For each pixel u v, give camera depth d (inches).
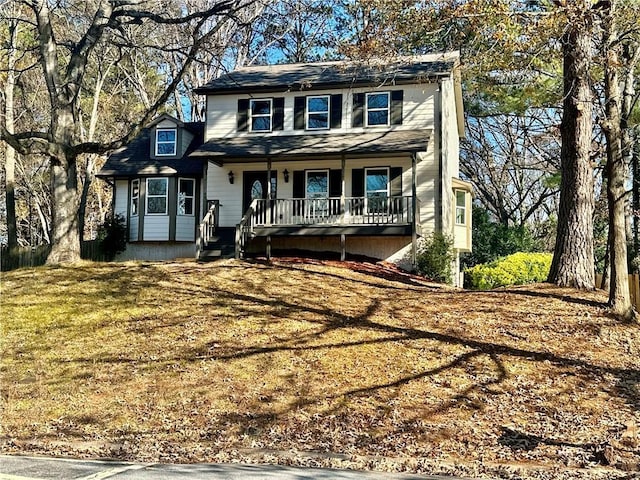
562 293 613.0
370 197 922.1
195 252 1031.0
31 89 1368.1
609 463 316.5
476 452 343.6
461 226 1008.9
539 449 343.0
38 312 614.2
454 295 650.2
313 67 1050.7
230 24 1158.3
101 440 374.9
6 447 362.3
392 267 871.7
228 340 526.9
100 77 1362.0
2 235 1840.6
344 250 874.8
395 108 935.0
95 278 722.8
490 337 516.7
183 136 1058.7
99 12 827.4
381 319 568.7
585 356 478.6
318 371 465.1
